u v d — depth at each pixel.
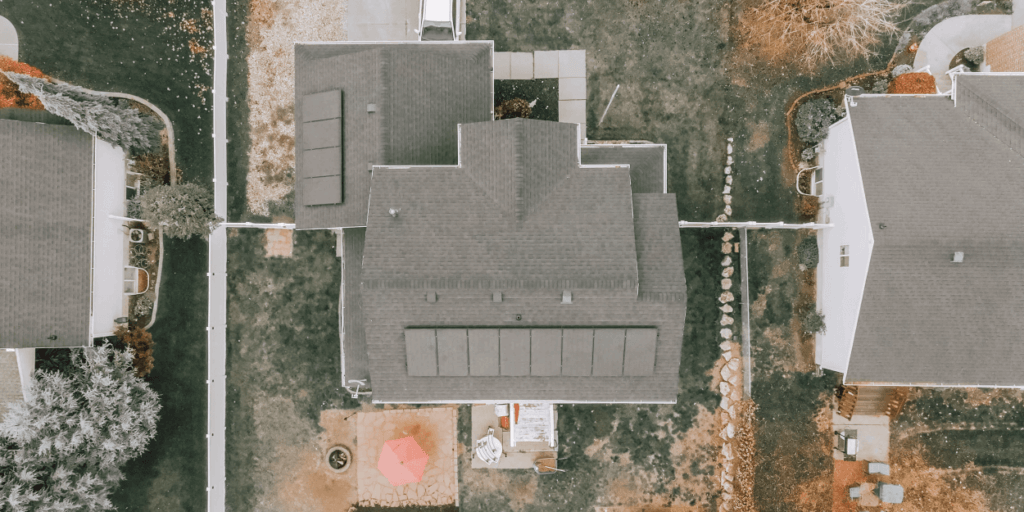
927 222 21.19
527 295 19.02
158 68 26.42
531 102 26.66
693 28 26.52
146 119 25.73
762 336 26.30
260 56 26.53
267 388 26.53
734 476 26.25
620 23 26.59
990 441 26.05
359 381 23.03
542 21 26.64
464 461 26.64
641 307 19.38
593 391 20.69
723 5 26.44
